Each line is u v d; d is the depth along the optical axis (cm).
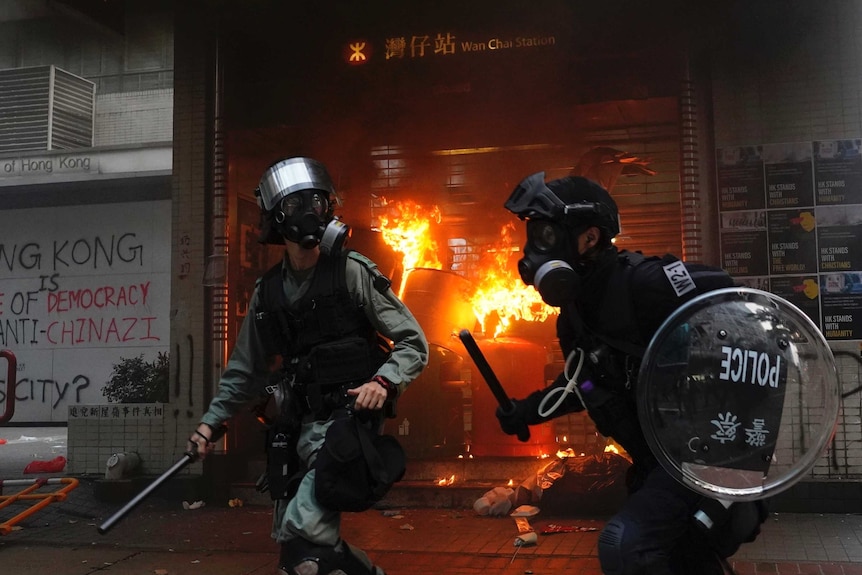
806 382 247
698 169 658
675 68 662
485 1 699
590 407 267
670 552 251
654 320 255
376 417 313
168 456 745
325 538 292
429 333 714
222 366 738
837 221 641
